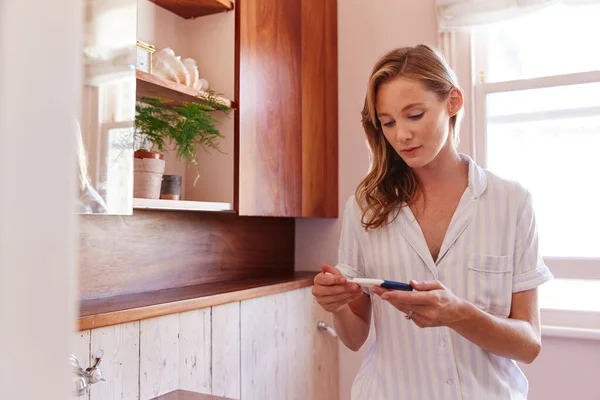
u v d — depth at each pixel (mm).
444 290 856
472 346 982
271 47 1849
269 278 2031
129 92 1106
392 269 1068
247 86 1711
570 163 1964
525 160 2037
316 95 2156
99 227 1445
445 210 1060
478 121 2088
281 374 1816
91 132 1018
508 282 989
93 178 1021
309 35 2117
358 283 943
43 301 198
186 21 1777
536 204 2014
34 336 195
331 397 2170
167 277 1684
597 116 1925
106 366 1145
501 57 2102
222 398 1204
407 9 2229
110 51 1062
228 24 1702
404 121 975
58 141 203
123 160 1093
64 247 205
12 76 186
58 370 204
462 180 1070
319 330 2094
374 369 1085
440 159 1062
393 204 1068
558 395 1858
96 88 1029
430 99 961
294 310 1922
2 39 183
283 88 1922
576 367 1839
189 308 1383
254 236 2135
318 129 2164
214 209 1584
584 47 1974
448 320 856
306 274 2211
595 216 1921
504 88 2045
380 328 1081
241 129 1676
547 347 1885
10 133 186
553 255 1968
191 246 1798
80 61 213
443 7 2080
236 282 1877
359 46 2318
